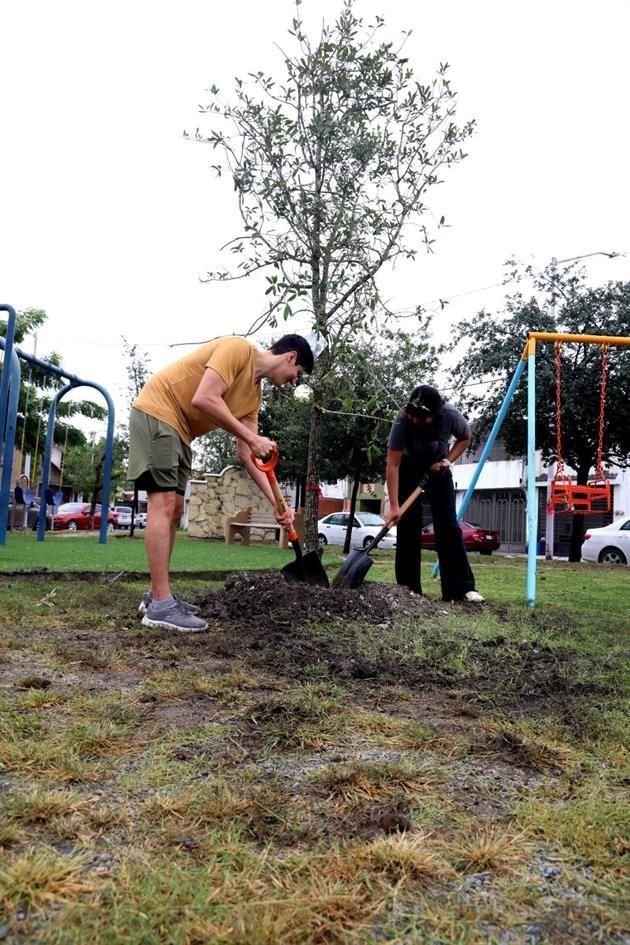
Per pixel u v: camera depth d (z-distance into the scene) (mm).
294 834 1525
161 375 3838
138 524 39062
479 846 1480
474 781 1853
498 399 18828
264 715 2301
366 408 5961
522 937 1211
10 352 8836
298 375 4141
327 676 2873
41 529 12906
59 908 1232
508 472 33219
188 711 2348
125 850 1432
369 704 2521
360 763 1916
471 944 1185
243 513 17984
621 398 17484
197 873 1343
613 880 1392
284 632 3738
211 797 1671
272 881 1337
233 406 3967
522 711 2496
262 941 1162
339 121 5473
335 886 1321
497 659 3311
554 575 10430
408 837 1522
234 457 32781
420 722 2330
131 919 1194
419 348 8484
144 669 2902
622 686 2859
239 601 4234
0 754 1883
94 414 32375
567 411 17578
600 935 1224
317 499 6180
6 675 2744
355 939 1184
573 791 1804
